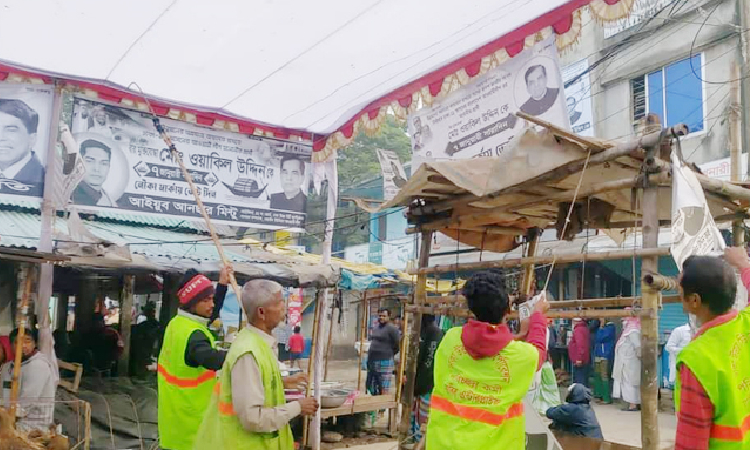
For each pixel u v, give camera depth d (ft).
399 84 16.61
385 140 79.71
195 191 14.82
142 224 30.42
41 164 16.03
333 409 26.84
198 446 10.25
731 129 26.58
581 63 44.75
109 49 13.69
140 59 14.21
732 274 7.45
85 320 35.99
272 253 31.12
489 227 15.48
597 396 38.60
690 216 9.22
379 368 33.35
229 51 13.83
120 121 17.33
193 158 18.47
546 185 11.43
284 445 10.36
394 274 34.19
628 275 41.04
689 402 7.07
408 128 18.08
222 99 17.13
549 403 20.66
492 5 12.42
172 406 11.80
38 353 18.71
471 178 12.09
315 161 20.53
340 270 25.62
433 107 17.07
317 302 25.52
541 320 9.73
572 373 42.39
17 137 15.70
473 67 14.98
